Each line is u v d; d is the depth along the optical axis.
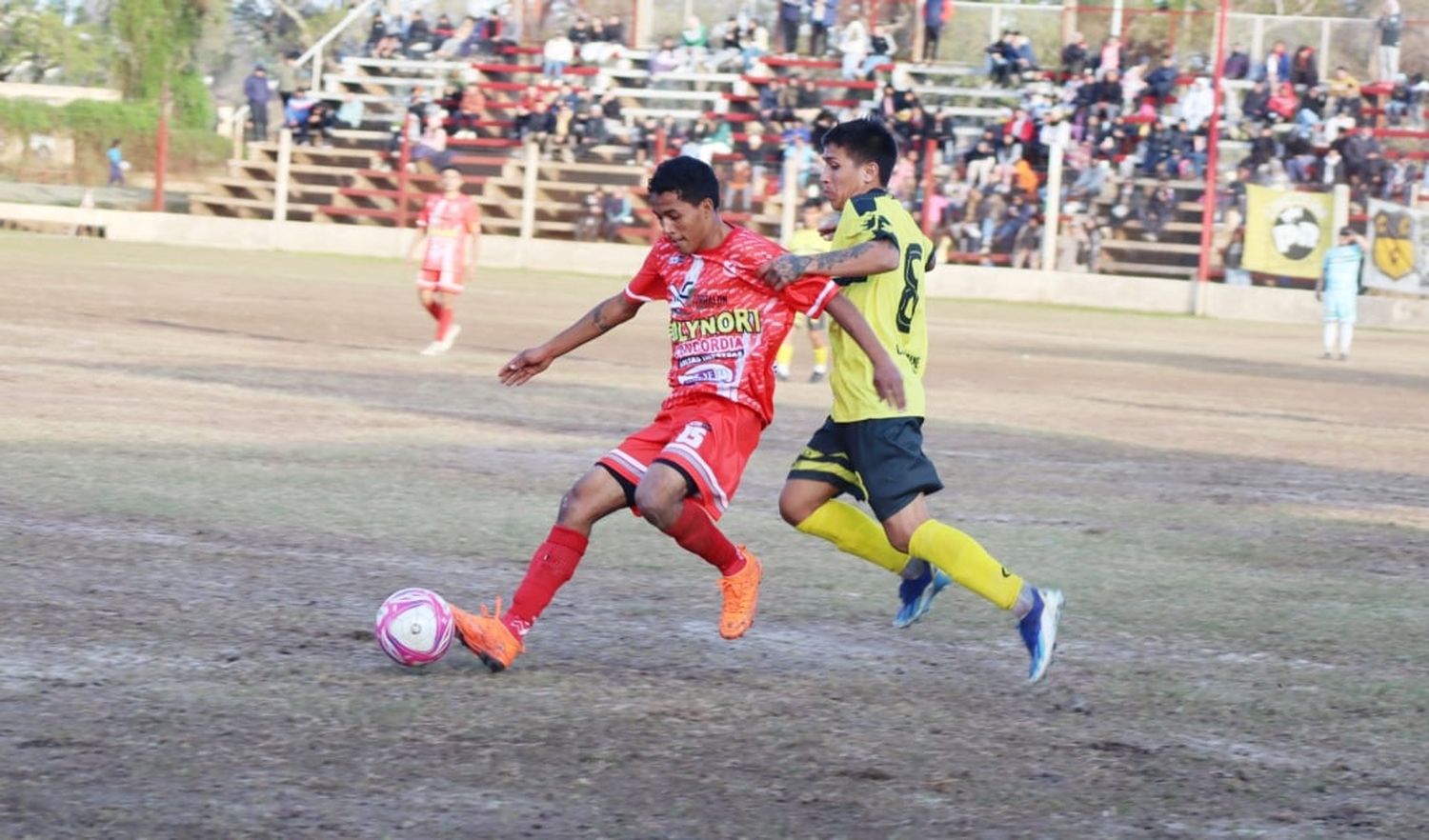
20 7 117.38
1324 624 15.75
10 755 9.95
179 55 111.56
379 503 19.94
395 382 34.16
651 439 12.69
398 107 97.62
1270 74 87.56
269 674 12.12
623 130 92.19
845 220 12.63
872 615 15.30
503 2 99.38
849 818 9.62
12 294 50.06
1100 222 84.81
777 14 96.00
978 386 40.94
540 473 23.09
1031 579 17.38
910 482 12.56
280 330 44.69
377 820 9.17
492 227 92.38
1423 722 12.34
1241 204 83.44
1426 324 80.75
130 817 9.03
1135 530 20.94
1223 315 82.19
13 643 12.60
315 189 92.62
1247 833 9.73
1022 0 95.31
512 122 94.62
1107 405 37.84
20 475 20.28
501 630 12.34
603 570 16.84
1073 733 11.67
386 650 12.28
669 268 12.61
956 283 84.88
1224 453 29.89
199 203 94.06
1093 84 87.50
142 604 14.14
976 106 92.56
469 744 10.64
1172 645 14.65
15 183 93.75
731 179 88.31
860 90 92.69
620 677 12.58
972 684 12.96
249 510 18.92
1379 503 24.45
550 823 9.27
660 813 9.52
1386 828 9.93
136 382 31.20
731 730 11.28
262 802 9.37
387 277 72.62
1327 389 45.81
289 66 100.00
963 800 10.07
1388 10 89.00
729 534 19.39
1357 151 82.69
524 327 51.34
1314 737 11.84
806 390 38.81
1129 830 9.68
